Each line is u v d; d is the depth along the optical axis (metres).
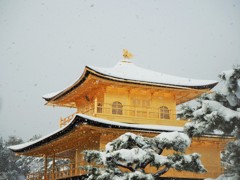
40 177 52.19
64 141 42.28
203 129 25.59
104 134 37.72
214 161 41.97
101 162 27.59
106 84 41.00
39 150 49.28
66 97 48.25
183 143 27.27
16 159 98.44
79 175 37.69
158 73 47.12
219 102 26.33
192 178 39.41
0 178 91.00
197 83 43.53
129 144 27.77
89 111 43.41
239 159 25.77
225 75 25.67
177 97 46.16
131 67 47.78
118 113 41.69
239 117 24.20
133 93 43.03
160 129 37.78
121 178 26.09
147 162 27.56
